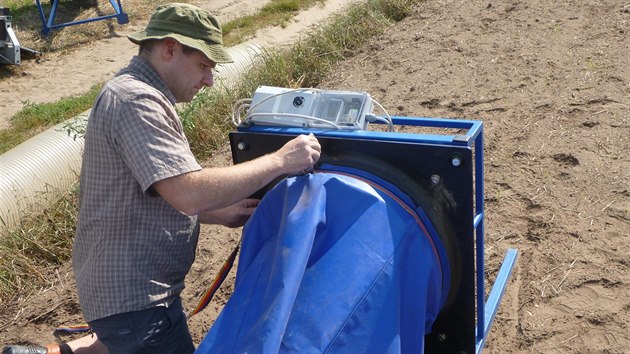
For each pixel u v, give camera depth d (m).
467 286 2.78
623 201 4.41
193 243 2.86
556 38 6.80
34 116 9.75
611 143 5.00
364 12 8.73
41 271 5.04
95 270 2.70
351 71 7.16
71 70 11.88
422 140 2.62
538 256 4.07
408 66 6.89
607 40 6.58
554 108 5.59
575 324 3.56
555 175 4.77
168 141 2.51
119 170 2.59
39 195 6.27
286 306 2.11
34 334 4.33
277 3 14.03
